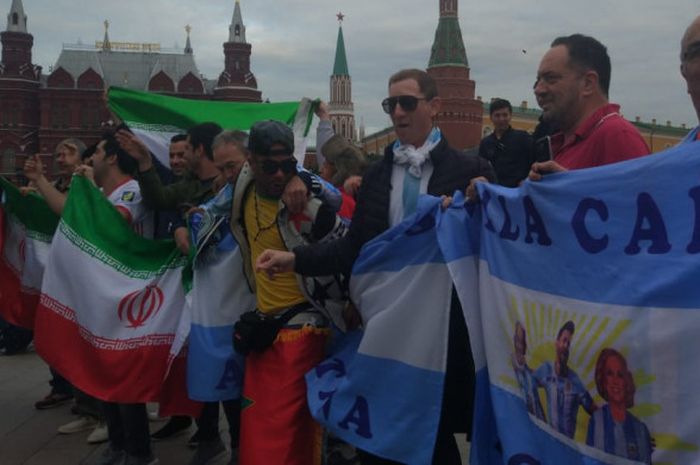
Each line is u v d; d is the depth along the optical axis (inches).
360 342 113.7
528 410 90.4
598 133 99.7
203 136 155.6
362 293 111.6
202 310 135.9
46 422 195.9
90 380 145.4
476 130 2600.9
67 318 149.6
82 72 2486.5
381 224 112.1
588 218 82.0
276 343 116.3
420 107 110.0
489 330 98.0
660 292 73.0
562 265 84.9
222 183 145.2
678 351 71.2
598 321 79.4
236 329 118.3
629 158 95.9
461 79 2583.7
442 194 108.4
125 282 147.5
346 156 182.1
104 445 176.7
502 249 95.4
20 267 197.8
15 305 197.5
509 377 95.0
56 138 2439.7
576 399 82.0
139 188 158.9
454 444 109.3
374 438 105.3
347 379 109.0
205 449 158.9
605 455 78.1
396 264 107.8
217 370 131.4
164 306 147.9
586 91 102.4
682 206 73.3
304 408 114.7
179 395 147.9
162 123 206.1
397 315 105.5
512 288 93.1
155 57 2691.9
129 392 143.3
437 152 110.0
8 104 2412.6
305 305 118.0
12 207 195.0
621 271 77.7
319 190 119.3
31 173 170.7
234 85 2711.6
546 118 108.4
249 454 114.3
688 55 86.6
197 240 136.6
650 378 73.5
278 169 115.1
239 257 133.9
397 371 105.1
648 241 75.7
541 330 87.8
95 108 2470.5
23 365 266.1
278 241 120.9
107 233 150.3
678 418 70.9
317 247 112.9
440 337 102.6
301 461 114.3
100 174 166.9
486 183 99.8
